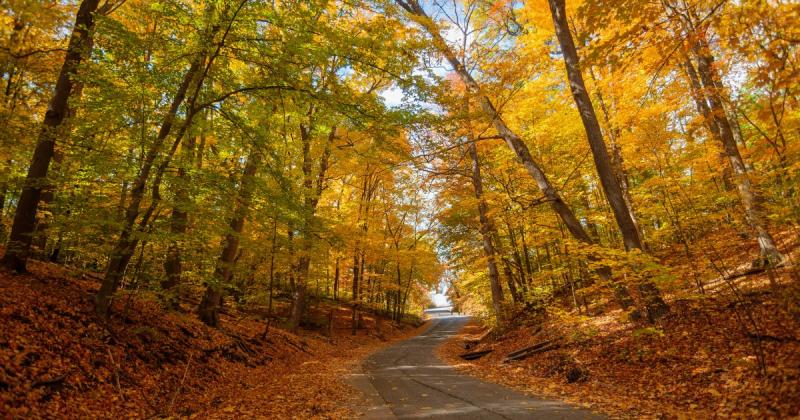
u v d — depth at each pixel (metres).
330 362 14.12
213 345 10.54
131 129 8.62
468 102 12.32
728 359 6.50
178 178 8.77
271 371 11.07
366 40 9.35
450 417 5.99
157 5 8.54
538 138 13.91
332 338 21.75
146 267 9.45
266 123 11.07
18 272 8.48
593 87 12.43
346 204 21.52
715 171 9.86
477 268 19.70
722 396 5.59
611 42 6.45
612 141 12.45
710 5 5.97
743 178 7.19
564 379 8.41
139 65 8.22
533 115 14.01
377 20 10.52
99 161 7.88
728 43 5.72
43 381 5.51
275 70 9.28
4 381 5.05
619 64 6.89
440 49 11.91
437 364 13.28
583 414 5.77
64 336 6.81
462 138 14.60
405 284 34.50
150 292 8.74
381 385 9.20
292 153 14.14
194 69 8.99
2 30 9.01
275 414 6.48
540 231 13.38
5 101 10.03
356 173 20.84
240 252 14.66
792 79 4.54
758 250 10.60
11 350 5.69
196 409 6.74
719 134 9.50
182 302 13.61
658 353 7.76
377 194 25.62
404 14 11.35
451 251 22.16
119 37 7.86
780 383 5.16
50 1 9.33
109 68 8.35
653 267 7.88
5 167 9.17
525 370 10.01
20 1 7.90
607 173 9.77
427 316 63.91
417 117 9.95
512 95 12.24
